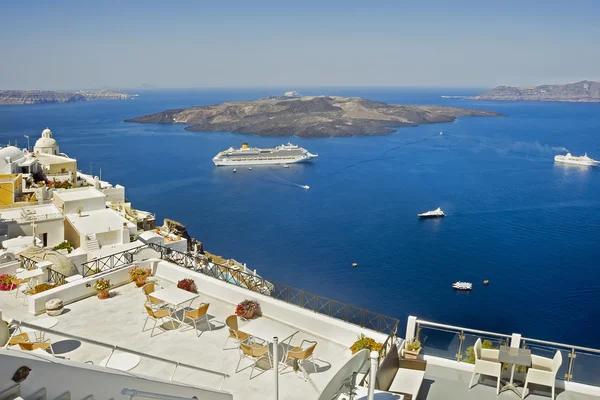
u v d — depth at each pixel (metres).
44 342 13.58
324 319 15.44
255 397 12.30
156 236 51.88
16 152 61.91
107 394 6.30
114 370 6.50
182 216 119.25
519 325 64.00
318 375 13.35
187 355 14.16
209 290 18.39
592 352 12.77
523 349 12.93
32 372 4.95
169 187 154.75
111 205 65.06
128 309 17.22
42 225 46.44
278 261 86.75
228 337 15.28
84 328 15.73
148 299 16.86
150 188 153.12
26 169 61.38
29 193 53.06
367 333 14.77
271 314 16.55
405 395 11.87
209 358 14.05
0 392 4.57
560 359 12.28
